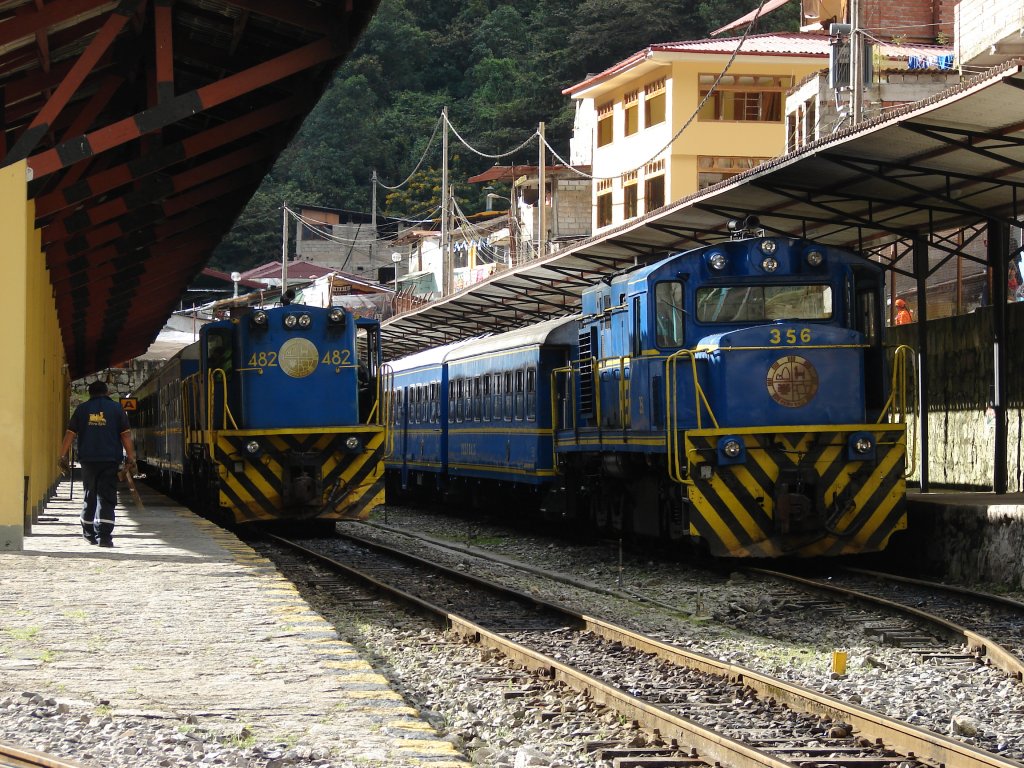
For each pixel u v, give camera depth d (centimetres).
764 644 980
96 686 661
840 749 635
